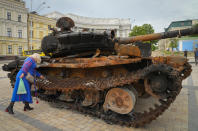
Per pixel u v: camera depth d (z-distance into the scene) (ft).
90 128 12.78
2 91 26.30
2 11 117.70
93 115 15.16
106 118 13.66
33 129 12.66
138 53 14.42
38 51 74.33
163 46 183.32
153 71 10.90
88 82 14.39
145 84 11.85
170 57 13.93
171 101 11.15
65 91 17.10
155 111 11.75
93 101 14.97
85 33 15.81
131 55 13.89
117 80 12.84
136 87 15.37
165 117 14.61
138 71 12.25
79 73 16.99
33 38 140.26
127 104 12.75
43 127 13.01
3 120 14.48
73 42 16.75
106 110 13.98
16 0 126.00
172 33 17.46
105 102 14.07
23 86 15.17
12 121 14.25
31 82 16.28
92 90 15.01
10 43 123.75
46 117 15.16
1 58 116.57
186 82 31.17
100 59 14.12
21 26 130.31
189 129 12.19
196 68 51.85
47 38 17.70
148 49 17.02
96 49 17.71
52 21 154.10
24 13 131.34
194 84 29.17
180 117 14.55
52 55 19.34
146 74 11.12
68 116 15.39
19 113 16.22
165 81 11.34
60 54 18.84
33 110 17.12
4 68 23.68
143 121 11.87
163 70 10.41
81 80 15.15
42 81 18.04
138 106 18.10
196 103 18.44
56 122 13.99
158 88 11.47
